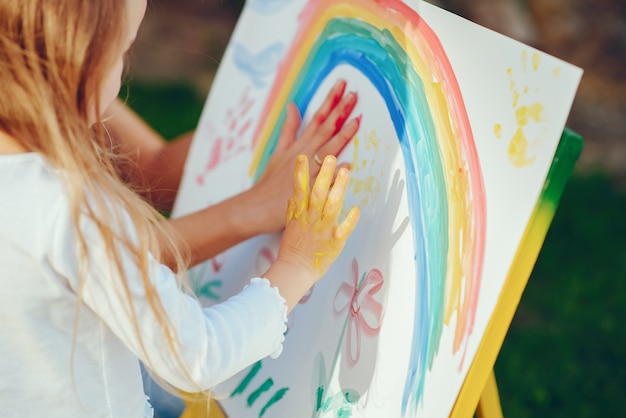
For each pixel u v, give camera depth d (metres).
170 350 0.97
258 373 1.32
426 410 1.03
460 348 1.02
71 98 0.97
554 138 1.01
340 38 1.37
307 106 1.42
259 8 1.69
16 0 0.93
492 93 1.05
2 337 1.00
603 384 2.45
